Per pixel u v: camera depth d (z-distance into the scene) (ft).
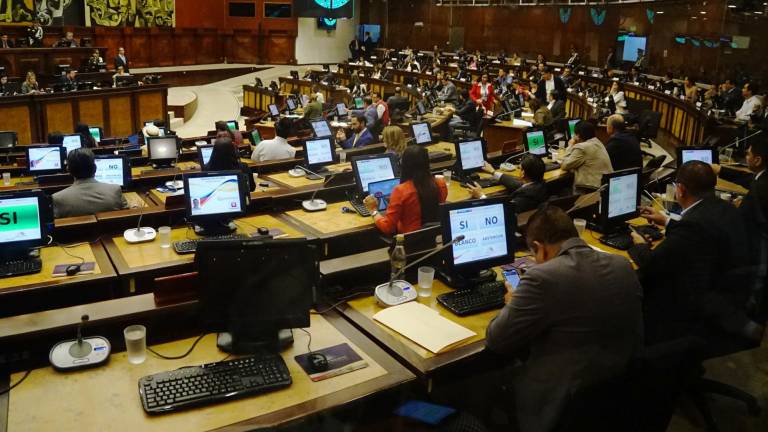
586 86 51.98
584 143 18.93
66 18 60.59
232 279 8.34
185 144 31.19
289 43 79.36
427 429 7.80
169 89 64.64
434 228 11.34
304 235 14.20
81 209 14.26
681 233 9.23
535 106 32.63
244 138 34.71
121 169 19.81
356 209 15.92
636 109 38.06
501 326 7.53
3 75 40.96
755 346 8.66
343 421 7.41
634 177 14.05
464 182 19.79
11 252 11.92
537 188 15.01
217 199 13.97
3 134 27.53
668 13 47.03
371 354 8.46
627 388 7.34
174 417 6.97
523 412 7.55
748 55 31.19
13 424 6.75
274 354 8.21
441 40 80.28
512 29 71.72
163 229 13.04
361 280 10.57
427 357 8.34
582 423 7.20
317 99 47.11
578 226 14.02
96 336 8.34
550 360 7.30
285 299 8.43
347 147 28.22
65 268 11.73
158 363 8.09
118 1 64.54
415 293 10.21
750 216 9.22
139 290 12.01
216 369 7.72
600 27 59.57
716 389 9.66
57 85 42.52
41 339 8.16
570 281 7.19
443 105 42.42
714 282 8.70
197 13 72.84
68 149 27.48
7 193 11.78
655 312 8.73
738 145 19.65
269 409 7.17
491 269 11.18
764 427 9.37
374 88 62.44
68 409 7.05
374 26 84.74
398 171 17.33
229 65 75.46
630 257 12.03
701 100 34.09
